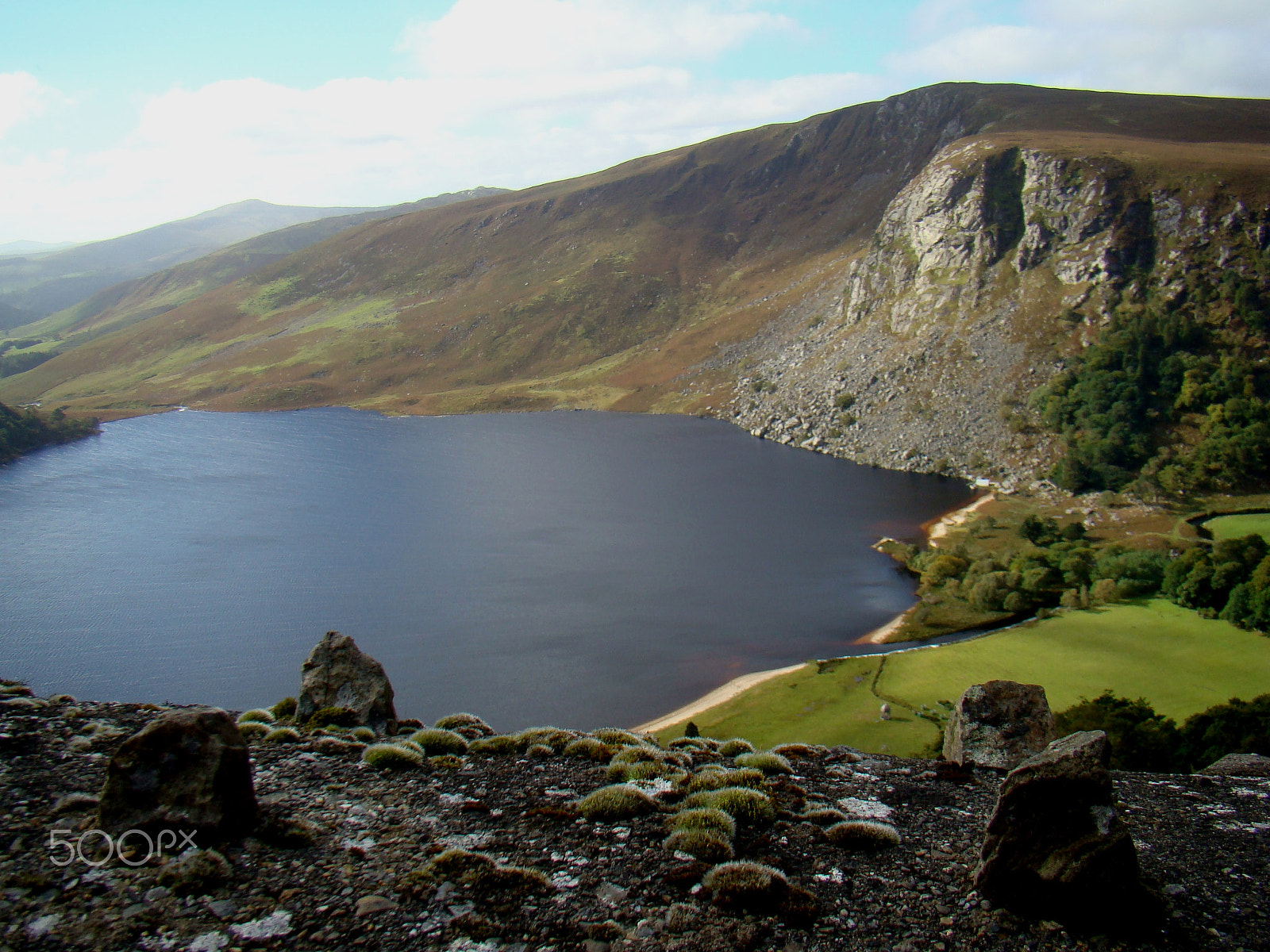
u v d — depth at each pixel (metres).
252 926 13.59
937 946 13.61
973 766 24.55
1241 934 13.98
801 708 85.25
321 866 15.89
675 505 189.38
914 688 86.69
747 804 19.19
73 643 111.88
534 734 27.33
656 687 97.06
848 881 16.05
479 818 19.17
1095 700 62.12
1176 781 23.61
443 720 31.55
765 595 129.50
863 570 141.25
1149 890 14.11
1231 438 164.25
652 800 19.97
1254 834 18.78
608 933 13.84
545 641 112.00
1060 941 13.67
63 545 159.38
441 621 119.81
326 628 117.50
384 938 13.52
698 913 14.49
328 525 176.50
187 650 109.88
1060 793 14.43
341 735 25.95
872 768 24.81
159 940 13.00
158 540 163.50
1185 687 79.69
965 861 16.84
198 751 16.27
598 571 143.62
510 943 13.56
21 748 19.88
